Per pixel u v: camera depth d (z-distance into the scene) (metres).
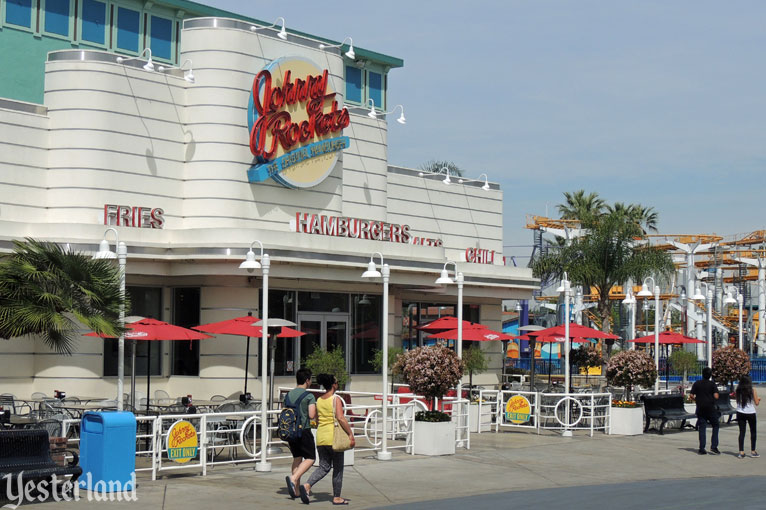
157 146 28.48
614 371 28.89
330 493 16.81
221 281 28.48
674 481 19.42
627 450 23.94
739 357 36.31
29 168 26.92
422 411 22.39
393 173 38.12
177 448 17.77
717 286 75.25
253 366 28.84
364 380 32.59
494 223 42.81
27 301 15.46
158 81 28.61
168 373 28.94
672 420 28.09
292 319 30.45
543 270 51.12
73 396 26.36
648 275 49.50
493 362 40.75
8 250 25.08
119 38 36.03
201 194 28.89
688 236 70.38
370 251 31.14
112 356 27.50
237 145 29.12
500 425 28.08
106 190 27.22
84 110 27.19
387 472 19.44
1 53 32.94
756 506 16.14
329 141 31.36
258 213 29.62
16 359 26.12
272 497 16.08
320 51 31.73
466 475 19.36
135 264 27.09
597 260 49.75
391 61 46.47
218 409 23.02
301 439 15.94
